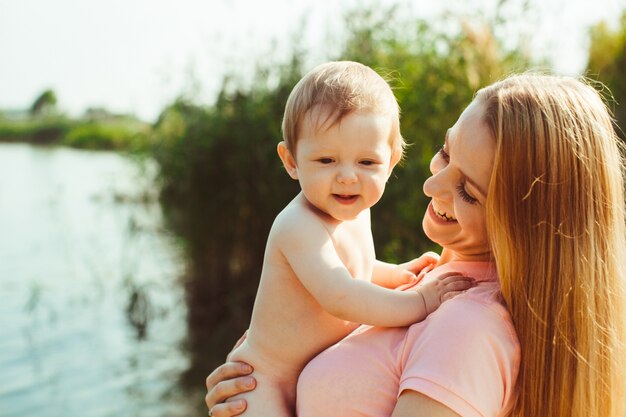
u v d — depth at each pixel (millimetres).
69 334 7293
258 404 1761
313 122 1729
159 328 7504
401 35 6754
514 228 1527
